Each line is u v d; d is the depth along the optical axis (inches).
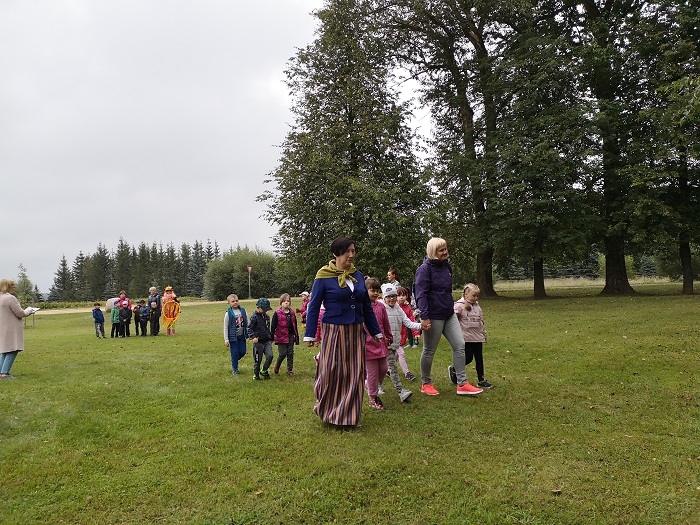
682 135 713.0
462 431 191.5
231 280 2359.7
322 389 200.4
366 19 862.5
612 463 159.3
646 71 808.9
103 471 160.9
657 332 410.3
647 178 741.9
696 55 743.1
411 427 197.6
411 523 126.0
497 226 813.2
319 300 200.7
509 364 321.4
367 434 189.2
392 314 245.6
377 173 783.7
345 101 788.0
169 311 668.1
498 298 963.3
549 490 141.6
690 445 172.4
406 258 768.3
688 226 792.9
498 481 147.4
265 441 183.8
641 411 212.5
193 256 4052.7
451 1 862.5
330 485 145.8
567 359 327.0
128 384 295.3
